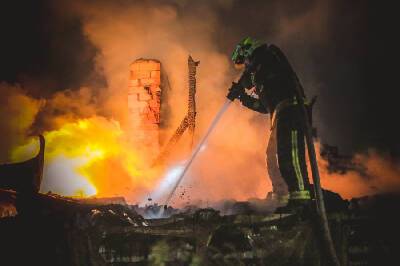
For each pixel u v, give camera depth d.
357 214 7.65
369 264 7.46
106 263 7.50
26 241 7.70
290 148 7.82
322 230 7.23
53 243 7.64
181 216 8.05
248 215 7.61
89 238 7.60
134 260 7.47
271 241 7.45
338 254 7.45
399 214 7.66
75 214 7.85
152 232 7.58
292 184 7.77
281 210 7.70
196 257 7.40
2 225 7.84
